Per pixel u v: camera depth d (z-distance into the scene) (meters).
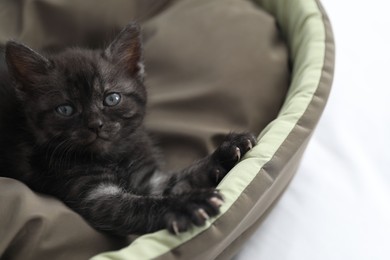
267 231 0.51
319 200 0.53
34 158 0.48
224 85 0.54
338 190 0.54
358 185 0.54
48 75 0.47
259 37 0.56
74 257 0.43
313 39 0.54
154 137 0.54
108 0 0.59
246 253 0.50
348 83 0.62
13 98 0.49
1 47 0.54
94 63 0.47
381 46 0.65
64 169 0.47
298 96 0.50
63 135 0.46
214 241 0.42
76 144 0.46
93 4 0.58
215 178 0.47
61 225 0.43
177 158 0.53
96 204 0.45
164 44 0.57
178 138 0.53
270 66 0.55
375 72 0.63
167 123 0.54
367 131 0.58
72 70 0.47
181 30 0.57
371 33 0.66
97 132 0.46
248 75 0.54
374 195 0.54
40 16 0.58
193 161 0.51
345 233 0.51
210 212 0.42
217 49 0.56
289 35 0.57
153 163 0.51
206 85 0.54
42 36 0.58
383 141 0.58
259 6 0.60
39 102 0.47
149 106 0.55
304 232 0.51
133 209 0.44
